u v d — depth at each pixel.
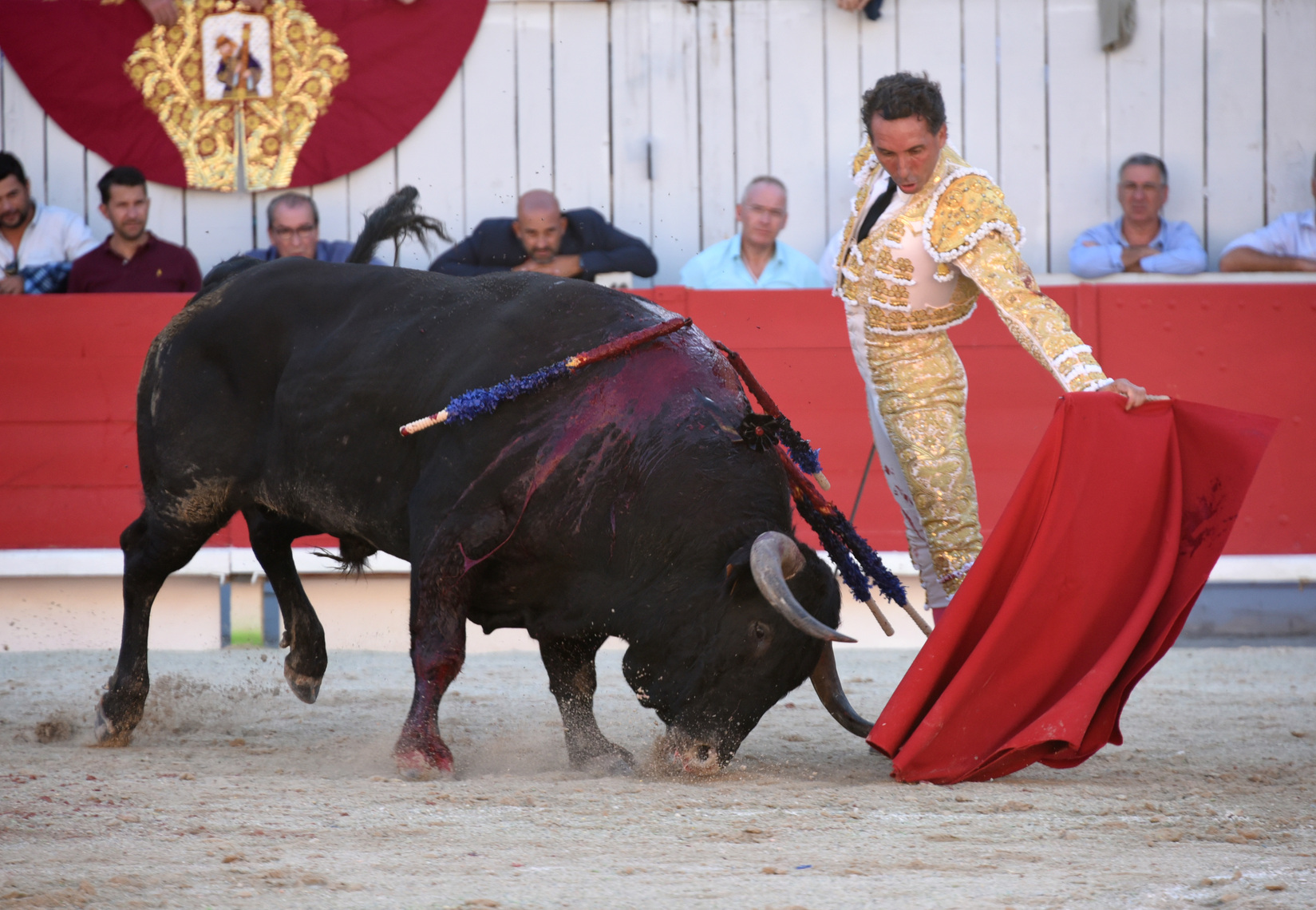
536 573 11.73
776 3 24.14
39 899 7.43
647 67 24.27
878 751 12.94
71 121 24.02
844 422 21.09
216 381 13.40
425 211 24.42
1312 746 13.27
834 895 7.57
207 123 24.17
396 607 21.98
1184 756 12.68
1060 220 24.47
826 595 10.67
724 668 10.59
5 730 14.56
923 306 12.90
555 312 12.14
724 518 10.97
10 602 21.77
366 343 12.66
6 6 23.83
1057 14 24.11
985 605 11.44
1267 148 24.25
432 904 7.40
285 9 24.00
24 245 23.09
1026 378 21.08
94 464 21.28
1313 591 23.88
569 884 7.84
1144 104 24.25
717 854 8.61
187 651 21.67
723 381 11.85
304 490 13.00
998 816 9.79
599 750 12.27
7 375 21.19
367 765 12.37
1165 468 11.35
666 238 24.53
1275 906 7.24
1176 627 11.16
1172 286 21.52
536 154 24.39
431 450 12.02
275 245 22.17
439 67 24.12
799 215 24.50
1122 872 8.12
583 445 11.41
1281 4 24.00
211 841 8.90
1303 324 21.56
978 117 24.33
